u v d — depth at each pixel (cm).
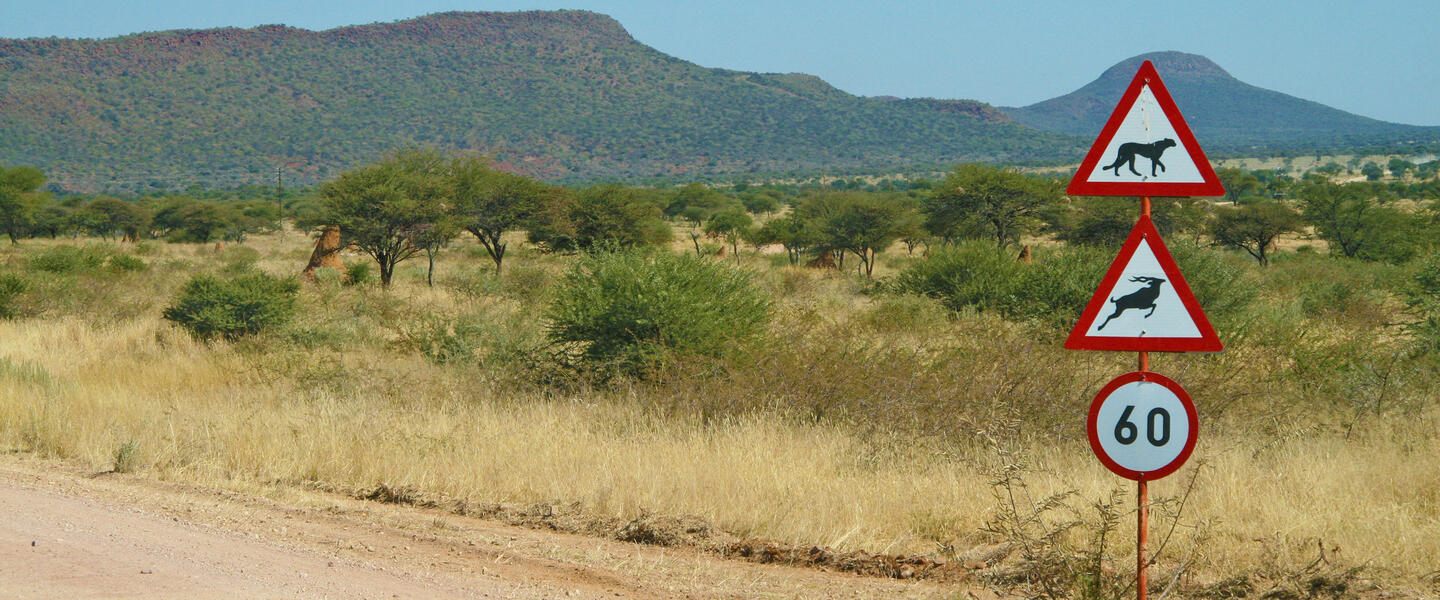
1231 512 681
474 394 1200
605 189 4044
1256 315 1366
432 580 579
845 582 592
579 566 617
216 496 802
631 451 884
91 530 665
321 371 1338
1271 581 570
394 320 2119
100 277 3036
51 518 696
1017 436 888
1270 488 722
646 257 1373
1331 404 1009
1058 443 897
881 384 1029
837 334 1222
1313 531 633
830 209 5072
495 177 3997
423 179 3684
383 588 557
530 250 4353
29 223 6962
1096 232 4006
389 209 3400
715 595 563
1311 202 4662
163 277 3281
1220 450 855
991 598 559
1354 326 1448
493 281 2908
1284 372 1137
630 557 641
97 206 7994
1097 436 489
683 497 750
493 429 984
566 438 938
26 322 2022
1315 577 561
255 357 1519
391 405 1170
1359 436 907
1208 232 4781
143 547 624
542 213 3944
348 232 3475
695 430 976
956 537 674
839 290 3200
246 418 1048
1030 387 965
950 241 4194
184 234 7831
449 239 3716
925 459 850
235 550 630
